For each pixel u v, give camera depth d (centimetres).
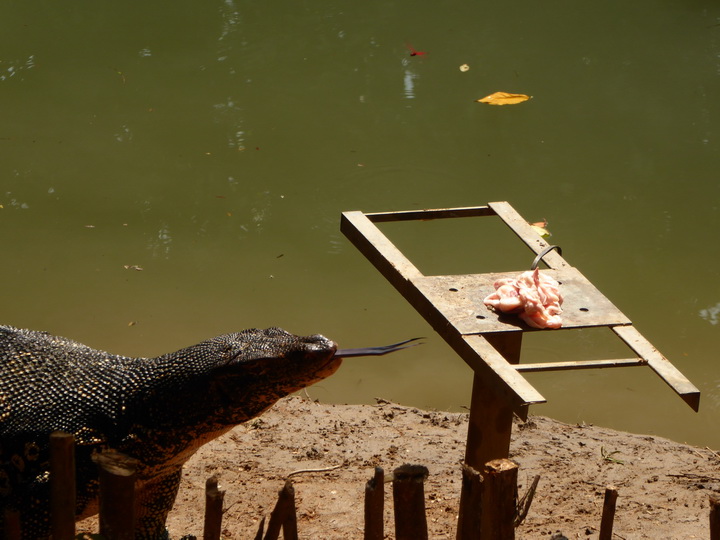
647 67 1828
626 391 1141
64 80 1742
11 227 1396
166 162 1535
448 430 932
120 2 2038
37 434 523
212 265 1338
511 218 680
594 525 700
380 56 1855
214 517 380
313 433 905
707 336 1202
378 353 493
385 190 1488
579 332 1265
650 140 1614
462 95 1733
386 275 609
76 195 1469
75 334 1195
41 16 1977
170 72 1786
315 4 2047
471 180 1514
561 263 623
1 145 1565
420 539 369
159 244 1381
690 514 719
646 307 1249
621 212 1441
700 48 1889
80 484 528
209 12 2006
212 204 1458
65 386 539
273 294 1288
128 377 541
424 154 1576
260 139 1603
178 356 539
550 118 1675
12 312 1215
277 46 1875
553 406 1112
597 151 1586
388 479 377
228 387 518
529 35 1938
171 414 529
